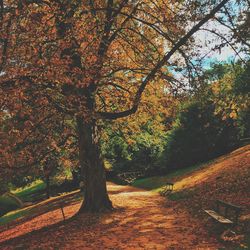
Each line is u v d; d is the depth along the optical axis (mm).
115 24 21172
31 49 15859
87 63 18047
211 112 40906
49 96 17594
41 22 16594
